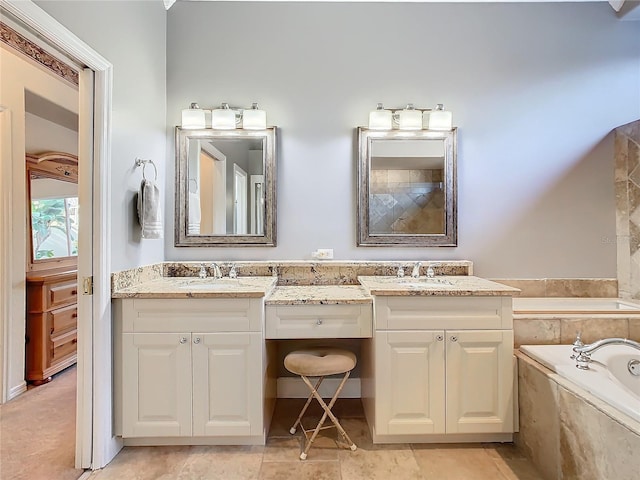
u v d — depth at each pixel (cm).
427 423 199
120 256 201
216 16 267
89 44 173
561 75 269
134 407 194
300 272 258
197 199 264
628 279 260
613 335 218
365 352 234
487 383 200
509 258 268
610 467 140
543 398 180
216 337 195
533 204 268
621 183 265
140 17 225
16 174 264
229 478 175
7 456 191
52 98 295
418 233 265
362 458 190
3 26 152
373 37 268
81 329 183
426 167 265
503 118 268
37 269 311
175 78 266
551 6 269
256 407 197
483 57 268
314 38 268
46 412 238
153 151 244
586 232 268
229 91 267
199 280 238
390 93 268
